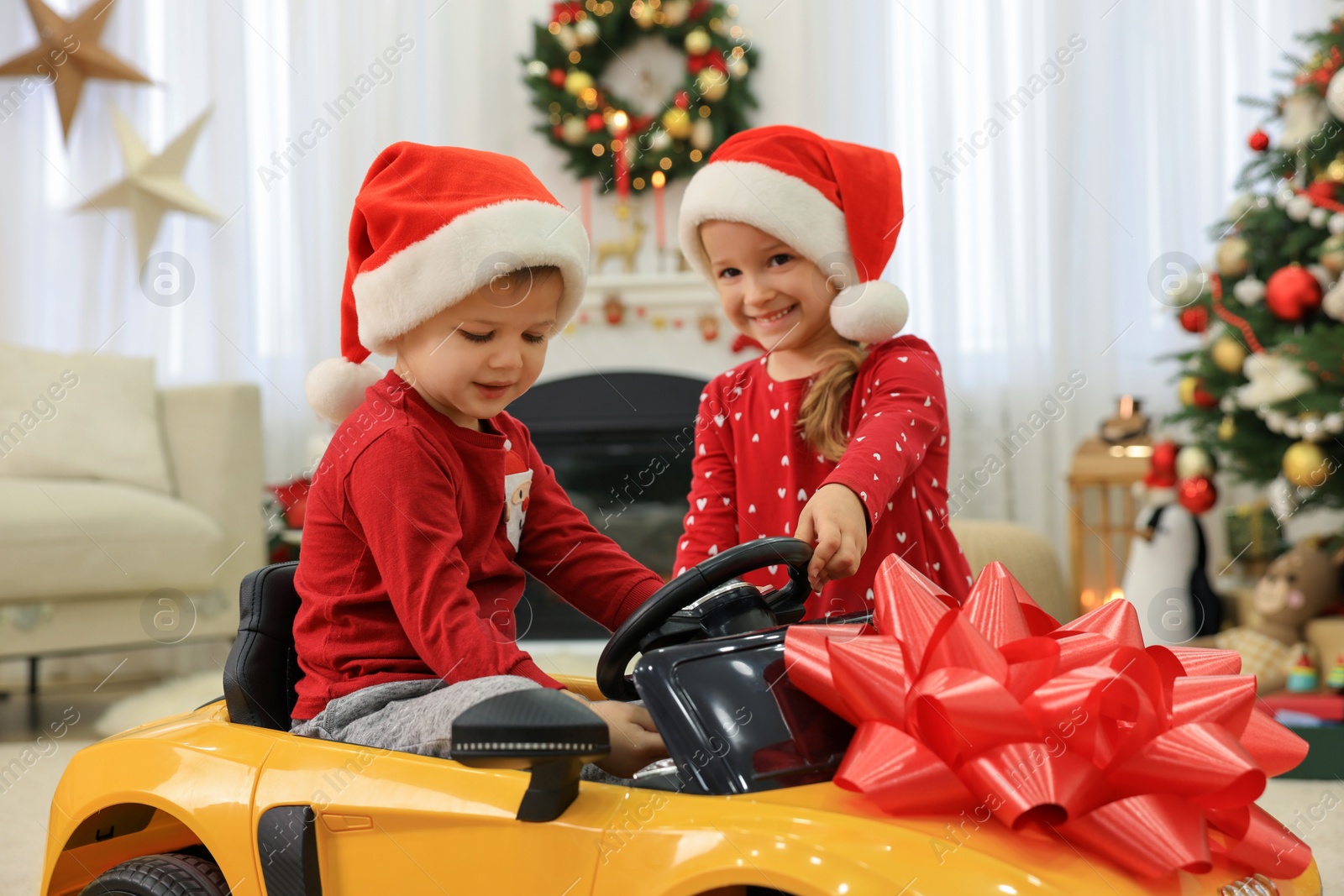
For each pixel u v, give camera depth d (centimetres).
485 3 423
